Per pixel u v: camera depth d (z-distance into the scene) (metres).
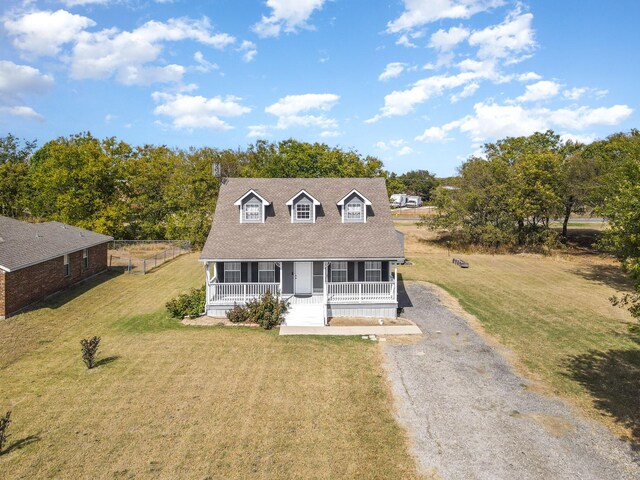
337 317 26.08
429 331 23.77
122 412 14.98
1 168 63.81
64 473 11.80
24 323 23.34
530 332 23.75
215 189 54.62
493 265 43.69
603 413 15.21
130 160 54.78
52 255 28.61
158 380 17.44
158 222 55.28
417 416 14.95
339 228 28.06
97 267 36.69
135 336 22.58
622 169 32.72
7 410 15.02
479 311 27.69
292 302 26.73
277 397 16.16
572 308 28.55
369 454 12.84
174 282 34.34
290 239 27.08
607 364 19.47
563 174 50.44
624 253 15.34
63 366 18.73
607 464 12.42
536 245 53.19
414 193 123.69
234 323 24.75
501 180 53.34
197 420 14.53
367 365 19.12
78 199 49.41
